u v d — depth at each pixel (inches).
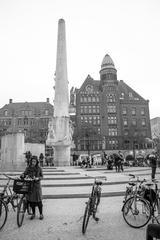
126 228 219.1
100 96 2780.5
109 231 211.0
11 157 816.3
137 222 223.6
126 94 2965.1
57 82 1046.4
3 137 859.4
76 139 2546.8
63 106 1024.2
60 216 262.1
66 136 986.1
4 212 225.8
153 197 237.3
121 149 2613.2
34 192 246.2
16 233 205.9
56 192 394.3
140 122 2815.0
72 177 563.5
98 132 2657.5
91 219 249.4
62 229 216.8
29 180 234.8
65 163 988.6
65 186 465.7
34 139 2192.4
